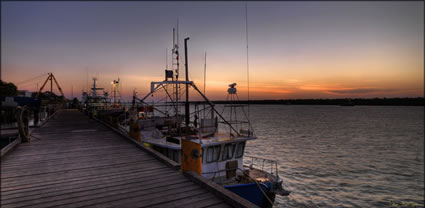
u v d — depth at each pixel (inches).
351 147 1919.3
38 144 614.9
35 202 275.7
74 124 1077.8
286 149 1744.6
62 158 476.4
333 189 970.7
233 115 5959.6
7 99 627.8
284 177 1104.8
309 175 1144.8
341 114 7377.0
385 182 1096.8
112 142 649.6
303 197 874.8
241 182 447.8
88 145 606.5
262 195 440.8
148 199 286.4
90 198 288.4
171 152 574.9
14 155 497.4
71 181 346.9
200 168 381.1
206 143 396.2
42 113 1154.0
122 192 307.1
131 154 513.3
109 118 1029.8
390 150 1836.9
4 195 295.1
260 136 2400.3
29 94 1174.3
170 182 344.2
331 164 1363.2
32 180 349.7
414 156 1638.8
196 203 276.1
